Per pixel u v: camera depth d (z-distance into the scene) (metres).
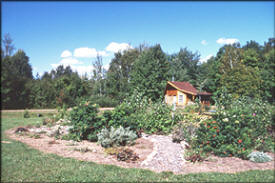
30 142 7.29
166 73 32.09
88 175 4.39
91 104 8.02
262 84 26.09
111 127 7.16
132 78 30.48
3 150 6.15
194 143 6.50
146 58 31.12
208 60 48.00
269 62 29.62
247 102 10.98
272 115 7.85
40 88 24.11
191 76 40.22
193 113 11.58
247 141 5.72
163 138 8.04
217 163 5.19
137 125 8.29
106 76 28.72
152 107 10.02
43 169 4.73
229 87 23.86
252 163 5.17
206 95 29.36
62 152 6.06
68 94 23.69
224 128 6.03
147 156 5.66
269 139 6.64
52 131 8.50
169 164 5.10
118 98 25.66
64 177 4.32
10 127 10.65
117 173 4.49
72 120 7.95
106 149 6.23
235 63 27.67
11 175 4.41
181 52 41.06
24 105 23.05
